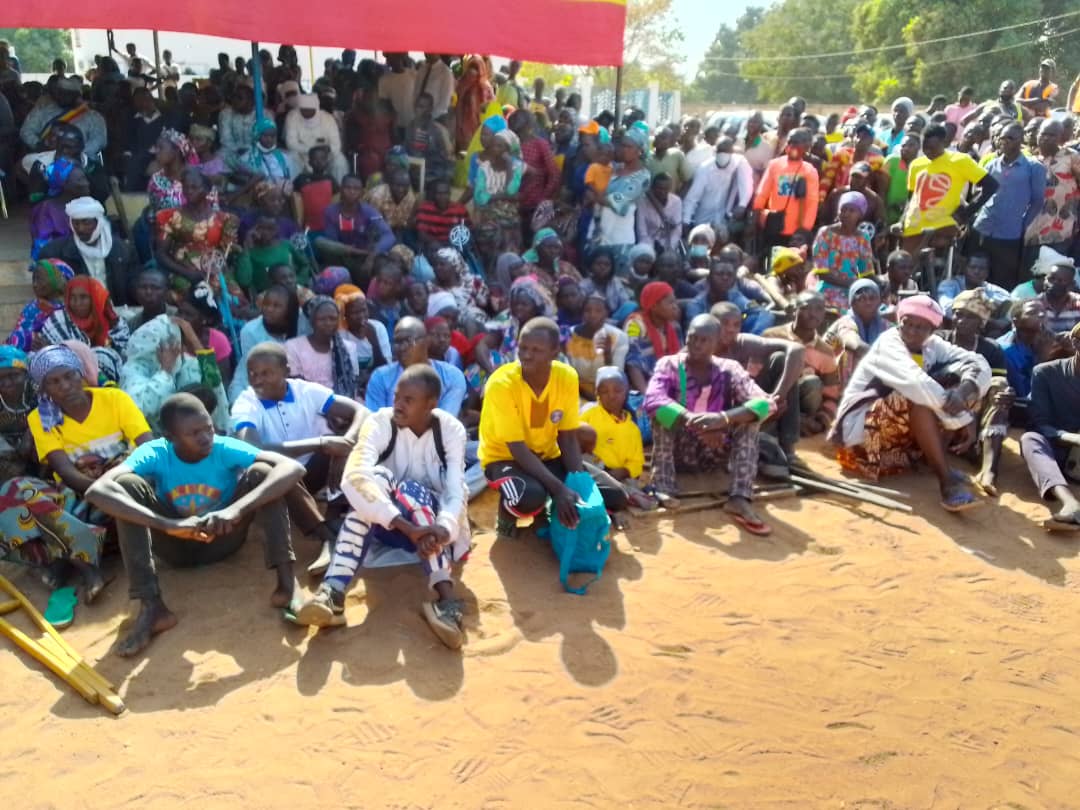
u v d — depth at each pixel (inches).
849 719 141.4
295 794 122.5
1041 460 216.8
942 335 255.6
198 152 329.1
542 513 195.6
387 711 139.0
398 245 308.2
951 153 343.0
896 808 124.1
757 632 163.0
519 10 285.1
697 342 207.2
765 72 2087.8
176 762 127.7
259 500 157.3
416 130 378.6
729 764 130.7
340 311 233.8
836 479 227.6
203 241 268.5
